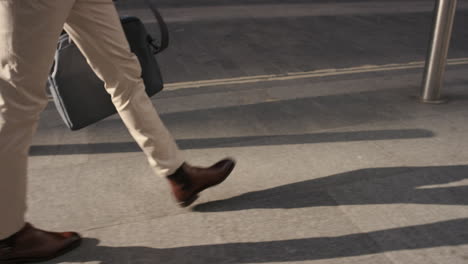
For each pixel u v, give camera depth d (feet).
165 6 32.45
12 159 5.07
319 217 6.84
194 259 5.94
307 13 29.73
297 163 8.72
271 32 23.71
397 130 10.24
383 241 6.23
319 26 25.43
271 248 6.14
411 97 12.66
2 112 4.91
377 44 21.35
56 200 7.55
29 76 4.87
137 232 6.57
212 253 6.06
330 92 13.38
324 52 19.67
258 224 6.70
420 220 6.72
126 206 7.32
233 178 8.17
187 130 10.66
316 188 7.73
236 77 15.81
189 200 6.99
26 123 5.08
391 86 13.91
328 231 6.48
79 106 6.79
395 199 7.31
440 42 11.52
